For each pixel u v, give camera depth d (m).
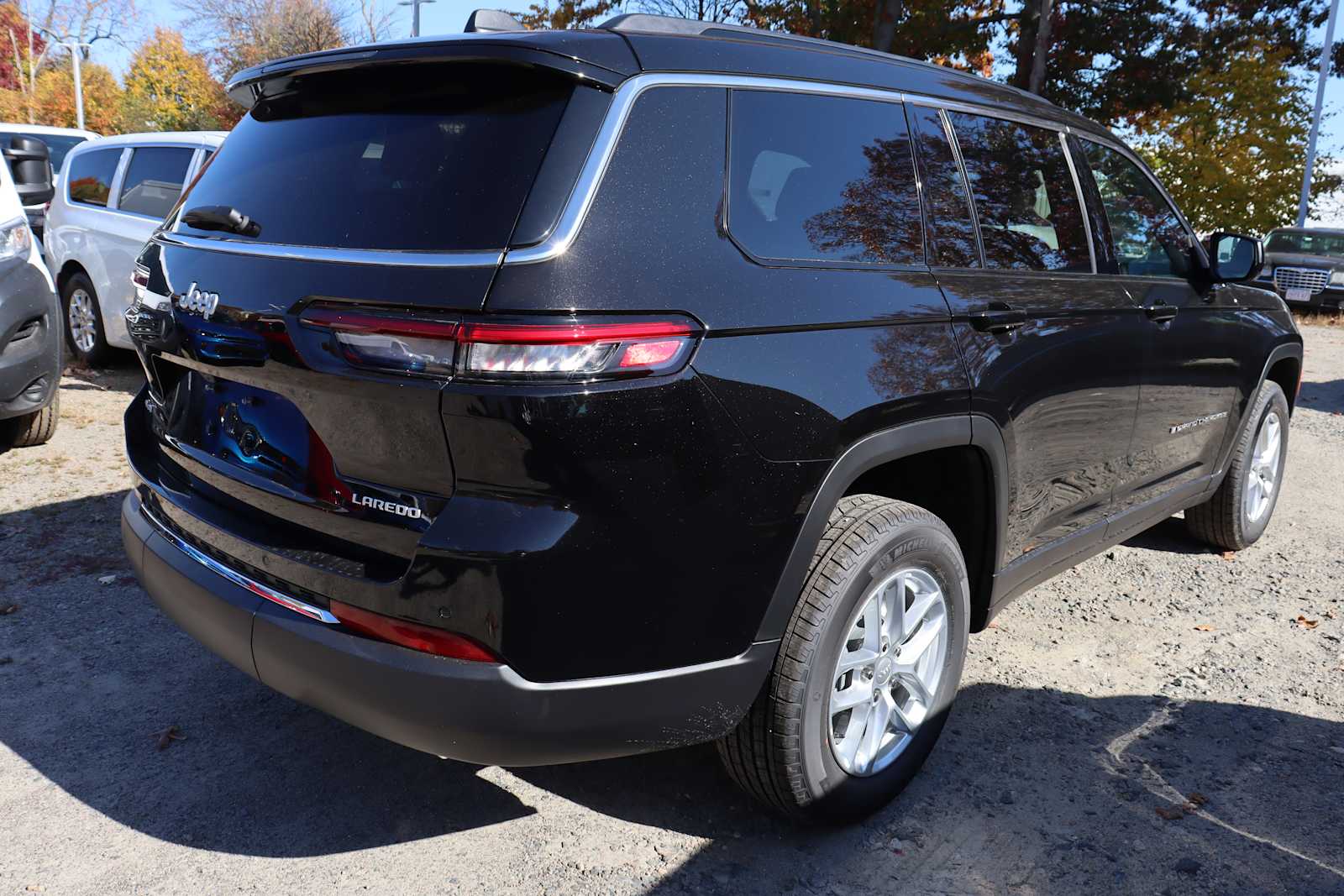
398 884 2.41
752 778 2.48
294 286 2.13
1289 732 3.22
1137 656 3.76
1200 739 3.16
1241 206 24.27
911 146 2.79
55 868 2.42
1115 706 3.37
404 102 2.31
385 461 2.06
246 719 3.11
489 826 2.65
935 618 2.78
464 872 2.46
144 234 7.00
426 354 1.93
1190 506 4.41
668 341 2.04
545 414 1.91
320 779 2.83
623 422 1.98
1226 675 3.61
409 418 1.99
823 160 2.53
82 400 6.96
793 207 2.42
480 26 2.51
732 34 2.51
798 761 2.42
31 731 2.99
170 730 3.01
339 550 2.18
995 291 2.86
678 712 2.21
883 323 2.47
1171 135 24.58
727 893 2.41
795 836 2.64
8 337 5.07
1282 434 5.02
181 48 44.09
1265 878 2.51
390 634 2.05
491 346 1.90
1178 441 3.97
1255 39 23.11
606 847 2.57
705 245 2.18
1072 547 3.48
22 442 5.75
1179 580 4.54
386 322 1.97
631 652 2.11
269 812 2.67
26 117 43.28
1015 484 2.95
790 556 2.28
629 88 2.17
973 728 3.20
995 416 2.76
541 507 1.96
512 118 2.13
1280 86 23.70
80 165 7.98
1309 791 2.89
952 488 2.92
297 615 2.18
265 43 39.53
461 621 1.98
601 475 1.97
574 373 1.93
